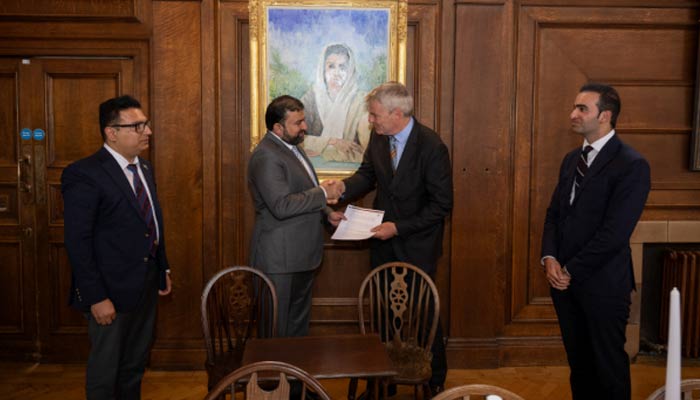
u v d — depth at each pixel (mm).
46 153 3816
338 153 3709
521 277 3943
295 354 2213
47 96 3777
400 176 3125
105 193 2471
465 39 3670
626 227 2549
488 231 3799
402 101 3004
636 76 3822
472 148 3740
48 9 3613
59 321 3939
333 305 3896
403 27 3617
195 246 3775
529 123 3840
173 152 3711
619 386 2664
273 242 2988
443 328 3904
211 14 3637
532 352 3943
